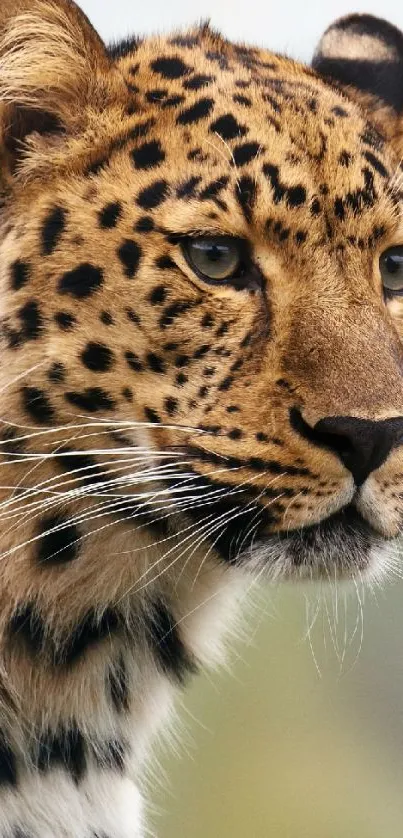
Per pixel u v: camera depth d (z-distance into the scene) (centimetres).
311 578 324
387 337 323
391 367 322
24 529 323
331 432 321
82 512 323
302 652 369
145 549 325
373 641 370
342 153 324
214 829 364
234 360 322
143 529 324
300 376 321
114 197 322
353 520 323
